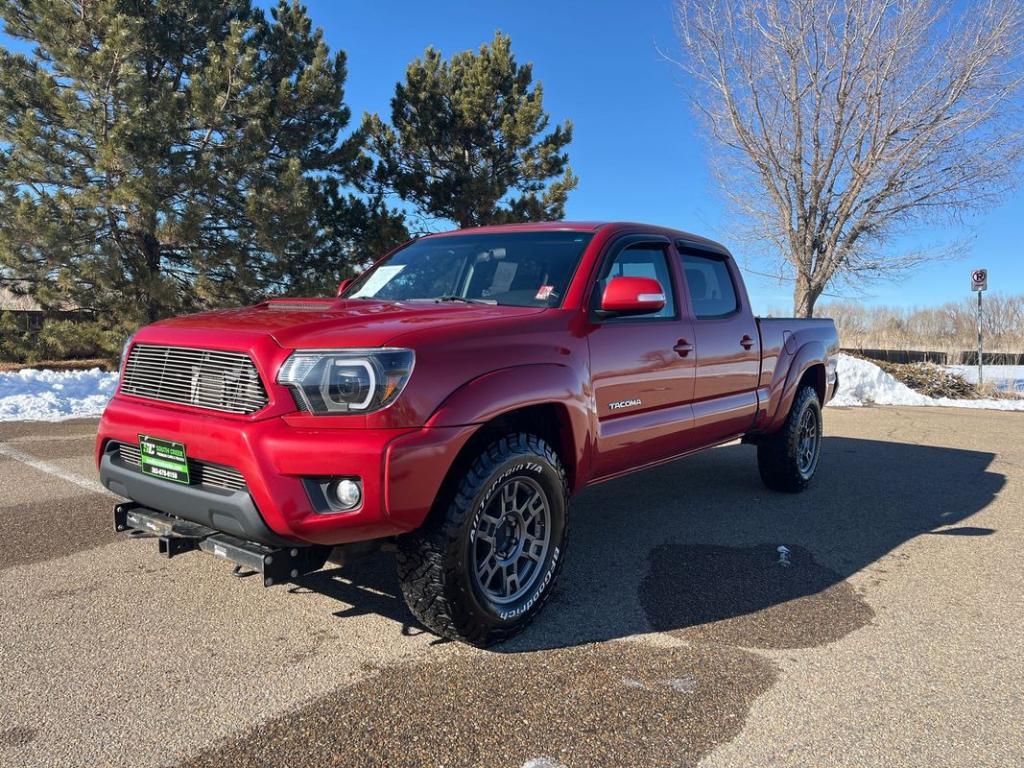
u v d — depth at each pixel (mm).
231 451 2707
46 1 12867
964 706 2650
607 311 3633
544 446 3215
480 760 2268
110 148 12242
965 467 7285
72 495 5293
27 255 13180
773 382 5359
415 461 2678
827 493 5984
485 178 19844
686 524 4965
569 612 3436
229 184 14125
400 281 4359
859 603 3623
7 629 3115
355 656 2941
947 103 15000
